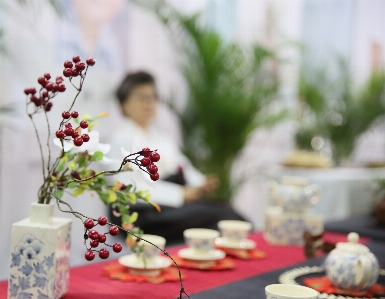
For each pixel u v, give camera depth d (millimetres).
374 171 3561
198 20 3266
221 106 3102
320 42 4418
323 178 3143
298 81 3934
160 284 1062
